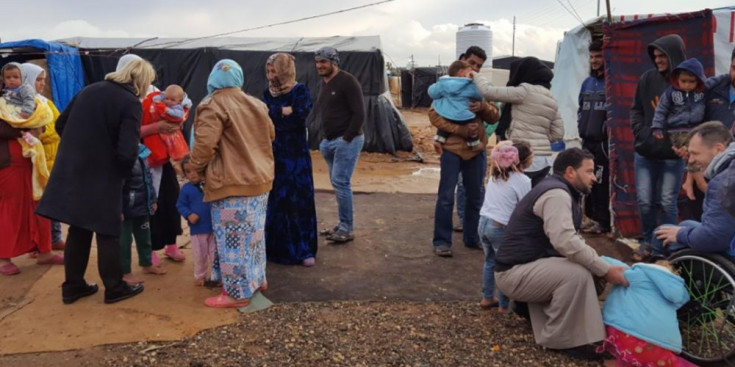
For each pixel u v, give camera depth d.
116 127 3.88
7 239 4.58
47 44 11.75
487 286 4.14
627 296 3.32
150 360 3.32
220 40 13.87
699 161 3.73
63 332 3.63
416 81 32.22
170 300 4.18
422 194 8.60
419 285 4.62
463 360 3.42
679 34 5.90
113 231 3.95
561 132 5.29
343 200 5.62
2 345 3.45
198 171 3.89
